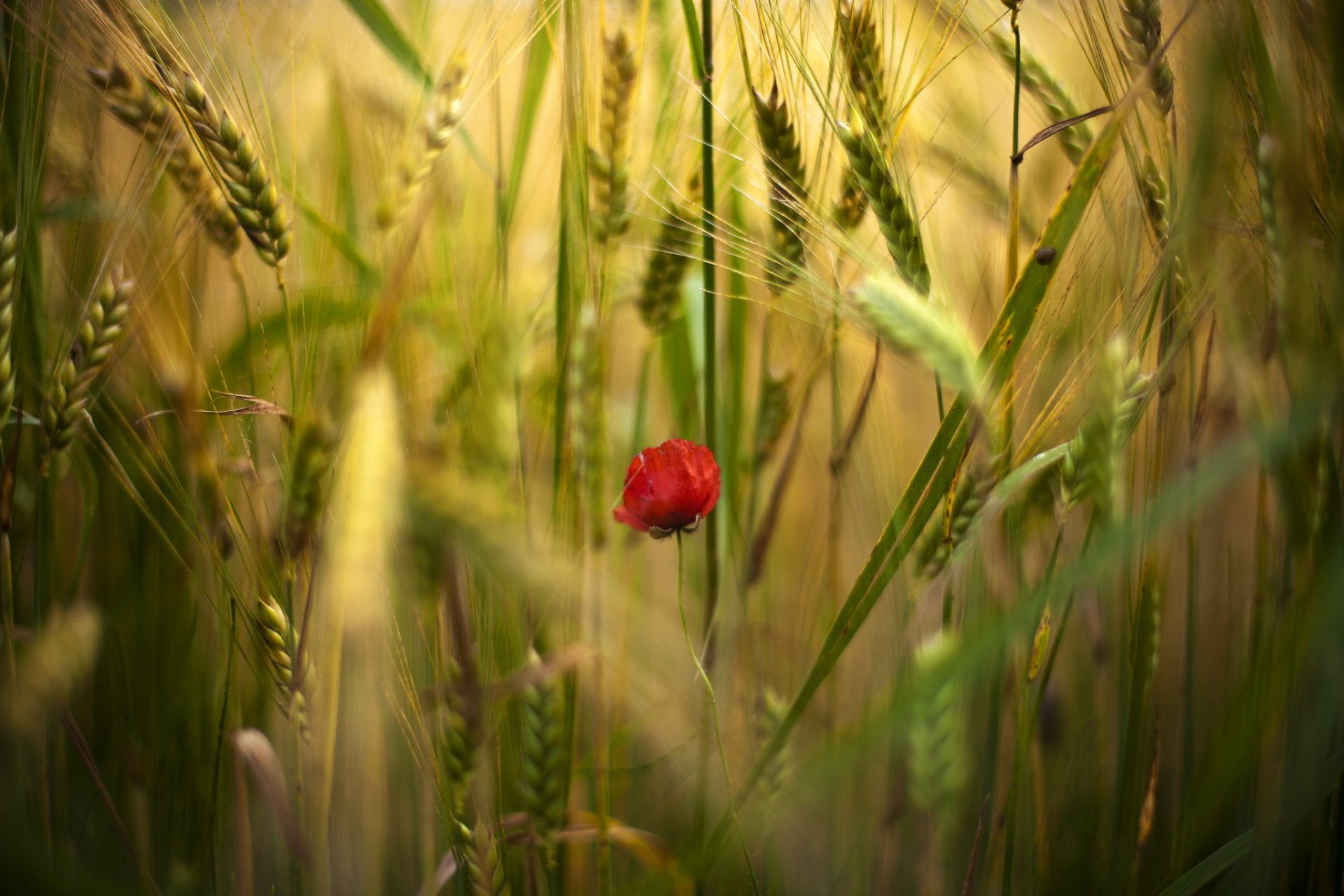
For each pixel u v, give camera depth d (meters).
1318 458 0.59
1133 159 0.62
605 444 0.64
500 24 0.63
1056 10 0.67
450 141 0.62
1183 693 0.72
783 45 0.65
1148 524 0.54
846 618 0.58
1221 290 0.60
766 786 0.63
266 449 0.69
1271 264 0.62
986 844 0.68
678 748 0.67
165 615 0.70
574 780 0.70
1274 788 0.59
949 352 0.57
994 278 0.74
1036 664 0.61
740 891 0.68
